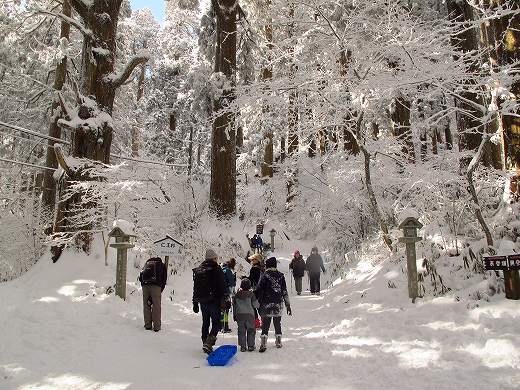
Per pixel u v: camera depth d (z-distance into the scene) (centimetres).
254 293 681
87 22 1280
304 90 1031
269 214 2291
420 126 955
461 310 679
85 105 1220
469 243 857
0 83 2070
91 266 1113
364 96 982
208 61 2514
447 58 950
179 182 1631
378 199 1373
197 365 575
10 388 488
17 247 1521
